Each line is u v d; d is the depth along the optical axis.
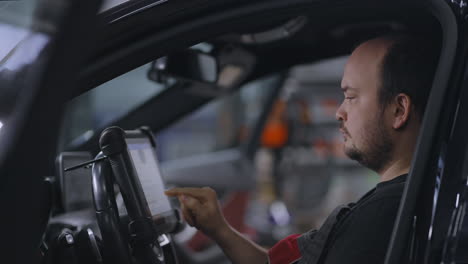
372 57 1.17
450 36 1.00
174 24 1.05
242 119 6.19
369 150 1.18
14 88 0.97
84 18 0.63
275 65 2.00
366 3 1.03
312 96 7.86
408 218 0.95
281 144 6.30
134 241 1.20
